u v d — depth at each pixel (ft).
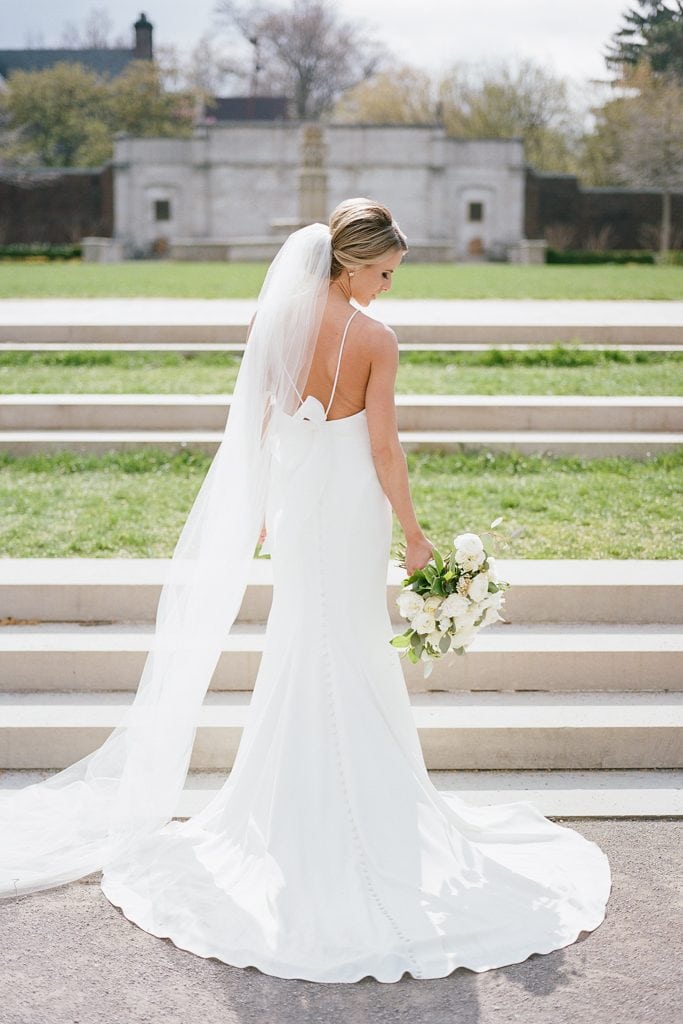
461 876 10.80
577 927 10.36
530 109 166.61
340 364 10.44
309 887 10.41
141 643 15.24
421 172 137.39
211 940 10.14
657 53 139.74
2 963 9.94
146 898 10.91
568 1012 9.23
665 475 22.03
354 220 10.31
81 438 23.03
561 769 13.94
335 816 10.62
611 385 26.66
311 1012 9.23
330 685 10.78
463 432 23.94
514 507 20.07
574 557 17.74
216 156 137.49
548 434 23.72
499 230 140.97
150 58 204.44
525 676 15.06
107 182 143.43
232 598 11.46
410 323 31.78
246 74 196.85
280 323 10.47
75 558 17.48
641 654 15.02
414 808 10.86
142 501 20.43
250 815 11.11
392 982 9.56
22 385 26.48
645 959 9.97
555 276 64.44
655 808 12.87
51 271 69.67
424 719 14.02
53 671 15.05
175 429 24.09
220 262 101.91
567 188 142.20
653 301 42.88
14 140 159.53
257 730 11.26
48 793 12.85
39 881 11.15
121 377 27.81
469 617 10.66
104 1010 9.27
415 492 20.85
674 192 140.26
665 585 16.14
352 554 10.73
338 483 10.67
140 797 11.74
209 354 30.48
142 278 59.00
